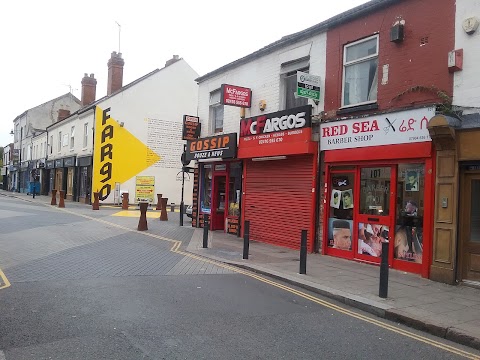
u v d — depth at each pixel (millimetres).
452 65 8289
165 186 30391
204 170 17062
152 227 16359
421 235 8953
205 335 5105
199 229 16391
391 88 9648
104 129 28469
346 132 10484
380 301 6828
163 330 5188
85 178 30734
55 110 49438
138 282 7617
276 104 13227
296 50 12492
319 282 8031
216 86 16422
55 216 18906
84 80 36312
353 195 10500
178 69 31094
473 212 8211
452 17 8523
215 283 7879
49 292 6684
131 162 29328
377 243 9836
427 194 8672
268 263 9797
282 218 12570
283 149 12102
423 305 6699
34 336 4820
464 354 5059
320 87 11539
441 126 7934
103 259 9633
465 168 8227
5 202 27406
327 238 11141
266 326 5586
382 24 9953
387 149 9430
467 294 7508
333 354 4762
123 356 4352
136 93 29578
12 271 8125
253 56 14172
